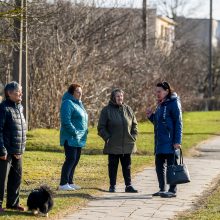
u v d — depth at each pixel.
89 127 46.78
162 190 20.98
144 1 62.56
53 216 17.47
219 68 122.31
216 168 28.42
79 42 50.47
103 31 53.62
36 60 44.28
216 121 66.69
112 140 21.64
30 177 24.34
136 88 55.56
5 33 28.94
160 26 108.56
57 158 30.17
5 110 17.45
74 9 52.59
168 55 72.19
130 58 56.34
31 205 17.44
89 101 46.34
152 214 18.11
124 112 21.89
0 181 17.56
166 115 20.66
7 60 41.97
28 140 35.97
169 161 20.77
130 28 60.28
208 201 20.16
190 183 23.86
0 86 42.78
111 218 17.45
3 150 17.28
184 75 77.81
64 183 21.66
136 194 21.39
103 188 22.31
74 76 45.09
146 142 38.53
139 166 28.20
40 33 44.56
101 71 49.28
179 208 19.08
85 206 19.11
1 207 17.67
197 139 43.25
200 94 119.38
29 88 42.66
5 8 27.91
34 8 30.53
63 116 21.45
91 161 29.27
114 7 56.53
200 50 126.12
